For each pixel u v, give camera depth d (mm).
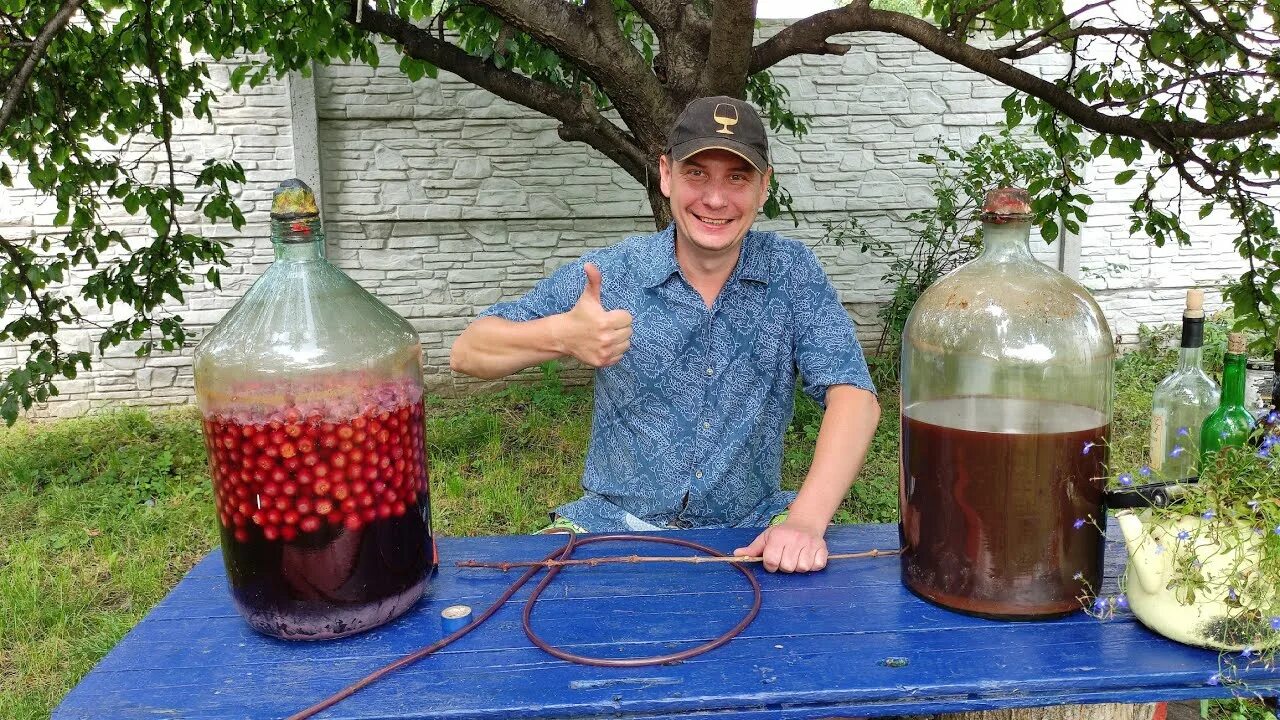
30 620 2830
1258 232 3117
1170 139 2943
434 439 4566
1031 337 1186
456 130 5410
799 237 5816
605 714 1054
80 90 3186
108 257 5188
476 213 5516
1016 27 3434
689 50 2922
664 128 2924
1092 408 1203
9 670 2586
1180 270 5961
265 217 5266
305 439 1088
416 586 1241
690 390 1823
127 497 3908
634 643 1192
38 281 3127
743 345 1802
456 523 3572
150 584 3076
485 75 3230
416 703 1050
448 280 5609
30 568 3172
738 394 1826
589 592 1360
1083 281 5941
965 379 1218
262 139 5168
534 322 1473
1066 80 3254
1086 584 1213
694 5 2938
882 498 3723
